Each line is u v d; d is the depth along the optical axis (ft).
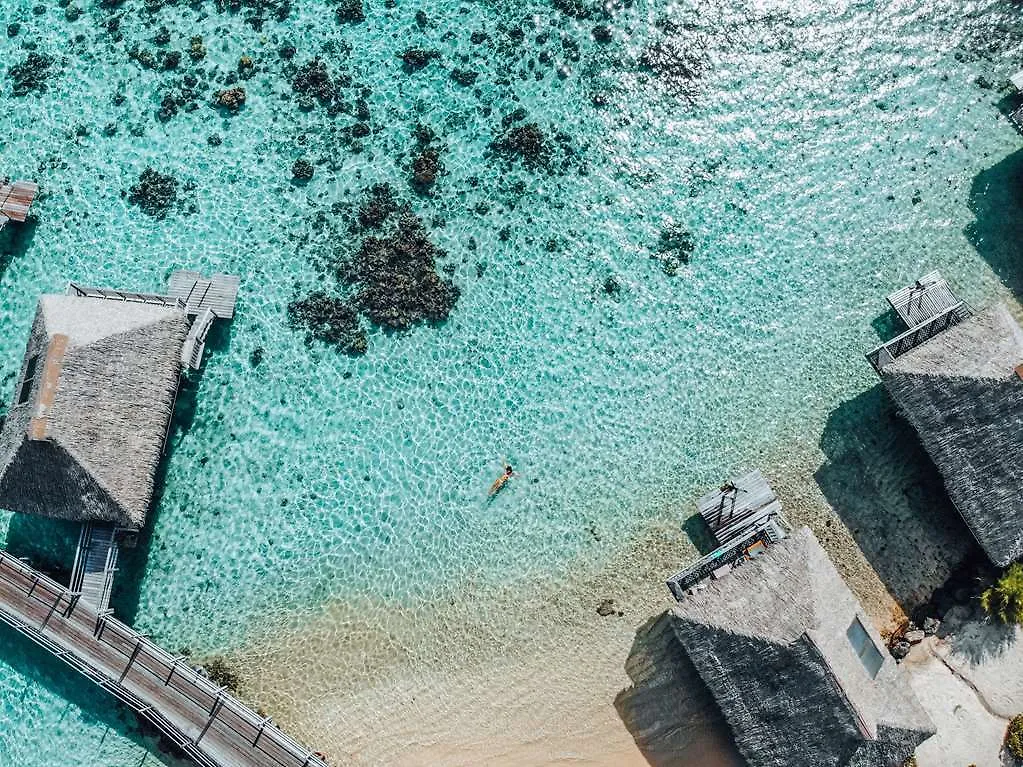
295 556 105.40
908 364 101.24
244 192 115.75
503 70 120.26
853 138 118.93
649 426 109.19
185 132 117.60
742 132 119.24
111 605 102.78
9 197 111.75
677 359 111.34
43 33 120.26
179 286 109.60
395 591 104.27
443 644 102.63
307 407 109.50
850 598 95.30
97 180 115.96
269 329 111.24
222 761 94.94
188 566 104.63
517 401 110.11
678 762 99.30
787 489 106.93
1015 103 119.44
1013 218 115.34
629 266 114.32
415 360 111.04
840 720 88.69
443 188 115.85
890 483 106.83
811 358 111.24
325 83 118.83
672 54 121.29
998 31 122.21
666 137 118.73
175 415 108.17
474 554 105.29
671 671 101.60
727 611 94.53
